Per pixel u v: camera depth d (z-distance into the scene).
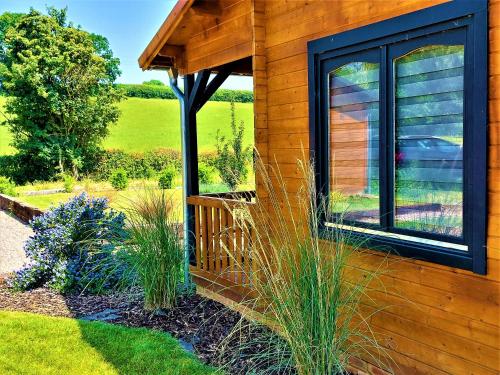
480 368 2.43
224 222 4.68
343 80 3.24
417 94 2.73
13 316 4.52
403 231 2.86
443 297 2.60
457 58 2.49
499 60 2.25
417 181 2.78
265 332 3.27
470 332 2.46
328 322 2.60
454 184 2.57
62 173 19.23
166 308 4.70
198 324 4.27
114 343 3.84
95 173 20.39
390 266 2.91
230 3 4.45
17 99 18.91
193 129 5.46
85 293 5.33
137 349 3.71
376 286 3.01
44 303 4.98
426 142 2.71
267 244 3.73
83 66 19.88
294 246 3.05
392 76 2.86
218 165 10.42
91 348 3.75
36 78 18.64
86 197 6.10
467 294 2.47
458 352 2.54
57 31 19.70
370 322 3.07
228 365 3.34
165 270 4.70
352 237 3.05
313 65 3.42
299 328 2.62
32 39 19.22
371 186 3.08
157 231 4.62
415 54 2.72
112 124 21.78
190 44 5.29
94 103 20.22
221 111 22.48
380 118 2.95
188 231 5.45
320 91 3.41
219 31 4.70
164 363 3.46
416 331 2.77
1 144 21.16
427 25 2.59
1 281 5.97
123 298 5.07
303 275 2.61
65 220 5.83
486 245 2.35
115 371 3.36
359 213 3.16
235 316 4.40
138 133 23.00
